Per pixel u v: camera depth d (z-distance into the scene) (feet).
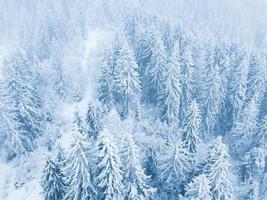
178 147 109.40
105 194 94.07
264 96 182.60
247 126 153.38
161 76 167.12
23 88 152.35
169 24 214.90
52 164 92.53
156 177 120.16
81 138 88.17
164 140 133.90
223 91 170.30
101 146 92.12
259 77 172.55
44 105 181.16
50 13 289.94
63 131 166.71
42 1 350.02
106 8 346.54
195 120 121.29
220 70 178.40
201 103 165.99
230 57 189.88
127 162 96.27
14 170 144.66
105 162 86.28
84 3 346.74
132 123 153.89
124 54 156.04
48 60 241.96
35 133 155.63
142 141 135.44
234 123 168.55
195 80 179.01
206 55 191.31
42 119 166.09
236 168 152.46
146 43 189.88
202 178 85.87
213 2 401.08
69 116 181.57
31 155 149.59
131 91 160.04
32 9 349.00
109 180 87.76
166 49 204.74
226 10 409.08
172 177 113.70
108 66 173.37
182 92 166.40
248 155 139.03
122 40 181.57
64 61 233.14
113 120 138.00
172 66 151.02
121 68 157.89
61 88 197.77
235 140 163.63
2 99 137.28
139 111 163.43
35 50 252.21
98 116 138.72
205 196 84.69
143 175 97.96
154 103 185.78
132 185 94.58
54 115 175.52
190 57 162.61
